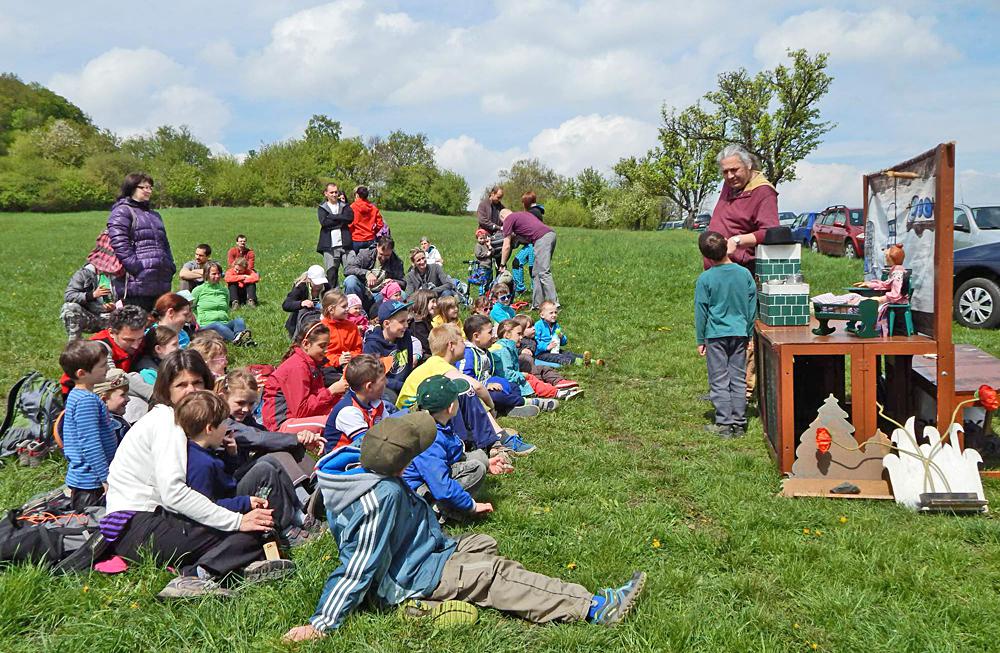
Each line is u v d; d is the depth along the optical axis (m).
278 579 3.74
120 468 3.87
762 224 6.51
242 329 10.45
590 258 18.05
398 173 101.75
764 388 6.30
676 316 12.03
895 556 3.97
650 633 3.28
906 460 4.80
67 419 4.40
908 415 5.85
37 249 26.52
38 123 108.31
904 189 5.48
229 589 3.57
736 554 4.09
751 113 58.75
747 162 6.64
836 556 4.00
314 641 3.18
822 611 3.50
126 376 5.18
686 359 9.32
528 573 3.48
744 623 3.39
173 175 81.69
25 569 3.67
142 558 3.74
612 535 4.32
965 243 13.55
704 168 64.56
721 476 5.34
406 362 7.52
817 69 56.66
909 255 5.38
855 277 15.45
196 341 6.10
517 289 13.66
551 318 9.31
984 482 5.07
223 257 23.75
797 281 6.00
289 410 6.02
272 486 4.27
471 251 21.86
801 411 6.41
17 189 71.56
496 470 5.37
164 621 3.36
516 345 8.00
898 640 3.25
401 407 5.70
